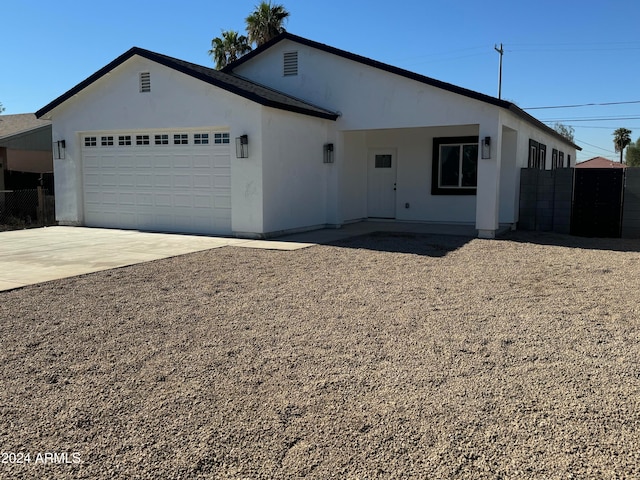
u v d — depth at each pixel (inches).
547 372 173.8
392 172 700.0
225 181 519.5
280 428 138.1
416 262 380.2
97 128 578.2
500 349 195.9
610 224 548.4
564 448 127.4
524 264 373.7
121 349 197.9
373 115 567.2
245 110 493.7
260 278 324.5
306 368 178.9
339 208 603.2
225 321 233.9
